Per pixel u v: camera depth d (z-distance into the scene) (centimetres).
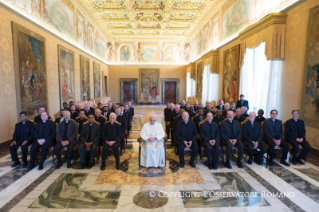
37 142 550
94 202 386
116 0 1345
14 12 724
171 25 1864
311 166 557
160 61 2395
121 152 667
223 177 496
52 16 1027
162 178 492
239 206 373
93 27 1766
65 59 1166
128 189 437
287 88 711
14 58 724
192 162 569
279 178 486
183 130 601
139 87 2412
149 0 1341
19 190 428
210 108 901
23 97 774
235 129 598
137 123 1279
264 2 839
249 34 905
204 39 1702
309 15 606
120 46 2361
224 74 1262
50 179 481
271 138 577
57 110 1066
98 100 1725
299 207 368
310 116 610
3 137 670
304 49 631
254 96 956
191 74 2075
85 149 566
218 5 1338
